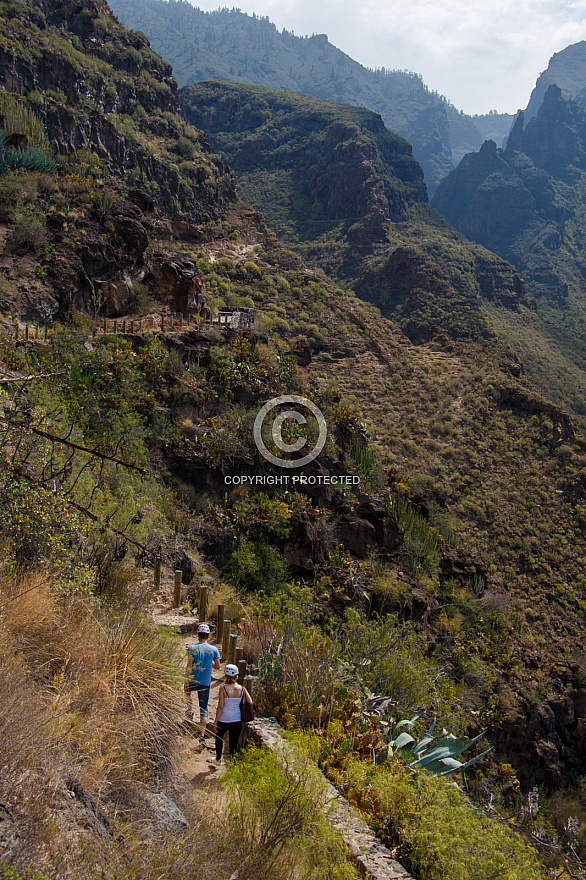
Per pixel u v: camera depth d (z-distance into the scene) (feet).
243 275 249.34
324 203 526.16
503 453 165.68
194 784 17.48
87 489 30.27
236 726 20.33
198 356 67.15
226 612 37.52
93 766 13.48
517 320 421.18
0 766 11.04
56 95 220.23
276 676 25.84
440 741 27.20
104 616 20.93
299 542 59.00
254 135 641.81
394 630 41.86
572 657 93.09
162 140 290.56
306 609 47.83
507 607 89.56
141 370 59.98
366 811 19.06
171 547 43.16
